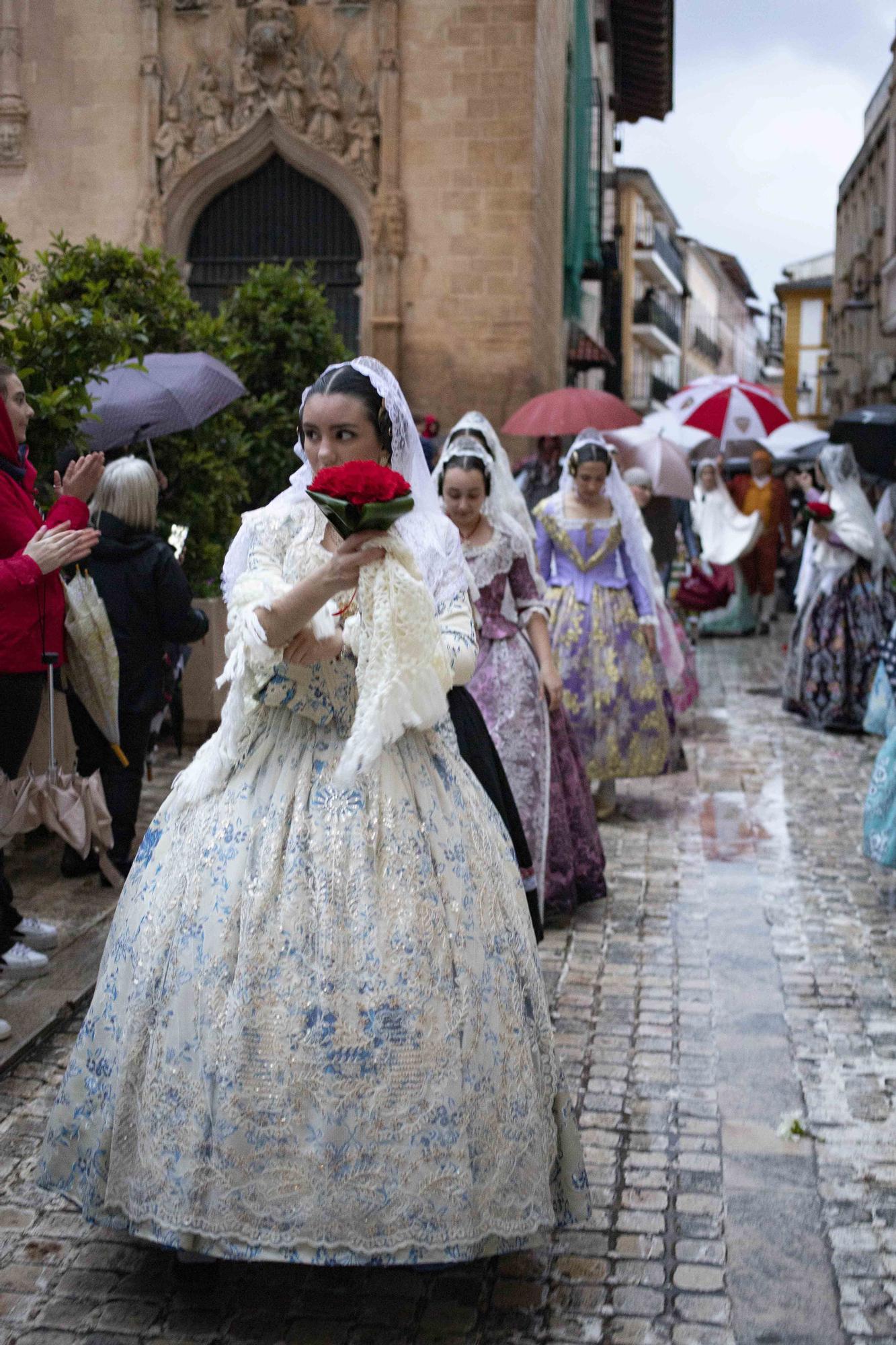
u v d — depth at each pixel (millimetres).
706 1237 3135
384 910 2713
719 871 6195
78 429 6340
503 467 5391
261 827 2801
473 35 14773
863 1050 4219
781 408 13852
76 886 5699
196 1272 2873
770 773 8375
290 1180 2586
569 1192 2963
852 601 9758
